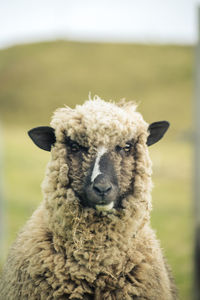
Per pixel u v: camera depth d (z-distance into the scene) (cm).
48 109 8906
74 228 654
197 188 1048
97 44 11744
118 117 696
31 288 650
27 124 8350
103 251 654
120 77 9838
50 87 9644
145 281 659
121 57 10825
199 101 1024
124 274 657
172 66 10350
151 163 720
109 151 676
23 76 10250
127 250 670
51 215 682
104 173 651
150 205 715
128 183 685
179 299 796
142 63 10569
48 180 691
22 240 705
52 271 648
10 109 8975
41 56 11188
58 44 11831
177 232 1920
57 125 714
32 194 2905
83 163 671
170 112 8044
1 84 9975
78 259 648
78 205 669
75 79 9944
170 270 793
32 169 4016
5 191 2905
